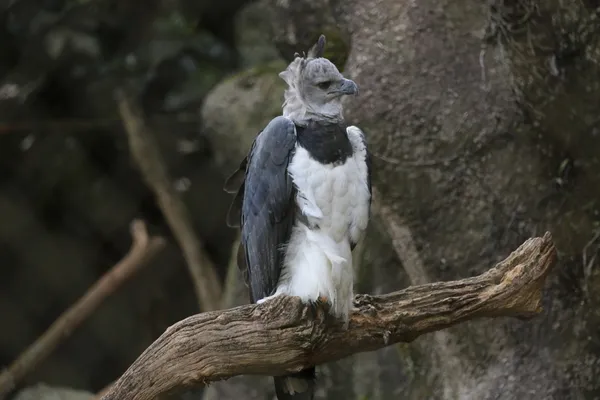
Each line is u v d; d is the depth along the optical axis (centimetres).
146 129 1391
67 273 1434
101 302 1262
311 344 739
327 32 1116
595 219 968
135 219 1455
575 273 977
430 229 1016
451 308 759
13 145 1405
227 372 724
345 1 1066
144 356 711
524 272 761
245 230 838
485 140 992
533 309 776
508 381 978
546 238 771
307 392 793
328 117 810
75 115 1421
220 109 1284
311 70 816
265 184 803
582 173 965
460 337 1016
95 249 1446
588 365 975
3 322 1418
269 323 724
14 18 1366
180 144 1438
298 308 730
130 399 707
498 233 993
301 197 784
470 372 1008
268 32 1412
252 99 1268
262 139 818
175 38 1405
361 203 800
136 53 1399
